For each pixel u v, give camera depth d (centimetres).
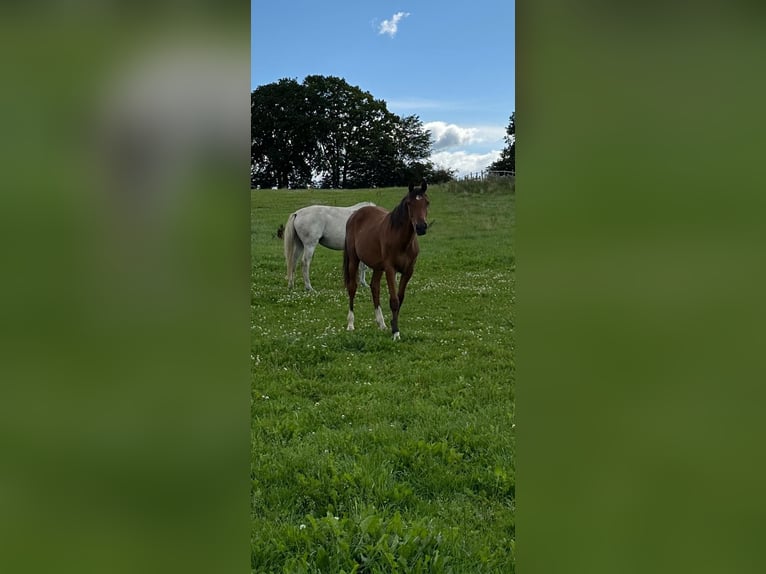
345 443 412
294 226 1261
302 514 308
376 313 873
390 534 274
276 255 1577
